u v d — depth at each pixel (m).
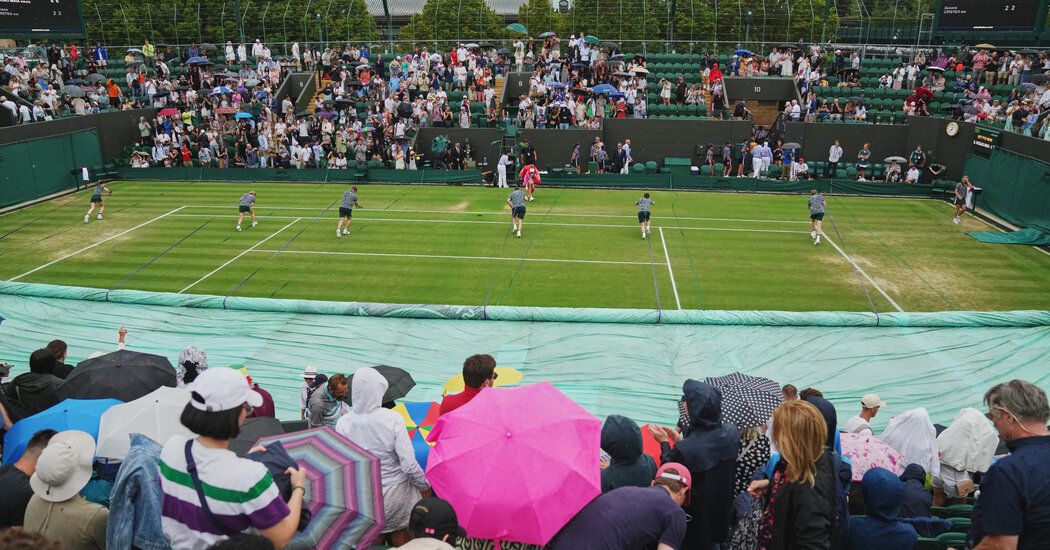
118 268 25.03
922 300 21.88
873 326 20.09
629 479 6.32
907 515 8.18
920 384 17.03
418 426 10.65
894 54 44.72
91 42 49.72
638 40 47.31
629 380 17.23
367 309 20.98
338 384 11.16
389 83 45.25
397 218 31.30
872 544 6.04
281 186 37.91
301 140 41.16
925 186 35.16
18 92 38.06
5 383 10.75
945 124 35.97
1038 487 4.57
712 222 30.66
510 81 45.56
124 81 46.09
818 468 5.12
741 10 46.44
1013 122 32.00
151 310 21.64
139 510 5.26
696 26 46.91
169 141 40.88
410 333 19.94
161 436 7.46
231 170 39.25
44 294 22.61
